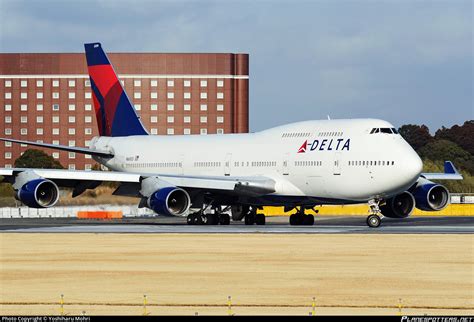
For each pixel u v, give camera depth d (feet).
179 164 646.74
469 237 440.45
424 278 286.87
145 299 236.84
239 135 627.87
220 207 614.34
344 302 244.01
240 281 280.51
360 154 545.85
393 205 583.58
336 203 567.59
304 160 569.64
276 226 572.51
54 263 326.24
